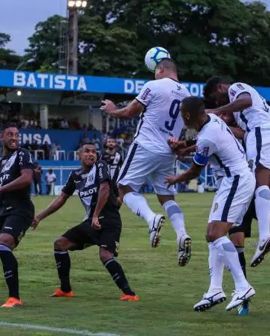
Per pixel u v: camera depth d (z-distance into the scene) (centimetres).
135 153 1212
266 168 1224
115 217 1329
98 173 1311
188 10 8300
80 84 6038
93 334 1010
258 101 1252
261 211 1191
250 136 1243
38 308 1220
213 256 1173
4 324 1080
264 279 1550
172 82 1211
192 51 8212
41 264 1767
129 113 1205
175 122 1206
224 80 1234
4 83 5759
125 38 7962
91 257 1900
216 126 1123
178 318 1137
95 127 6650
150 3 8212
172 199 1238
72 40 6375
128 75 7931
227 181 1130
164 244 2225
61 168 5853
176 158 1222
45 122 6469
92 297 1338
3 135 1264
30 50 8212
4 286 1452
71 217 3325
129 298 1306
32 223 1297
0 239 1236
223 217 1126
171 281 1528
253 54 8712
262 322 1111
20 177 1232
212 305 1172
